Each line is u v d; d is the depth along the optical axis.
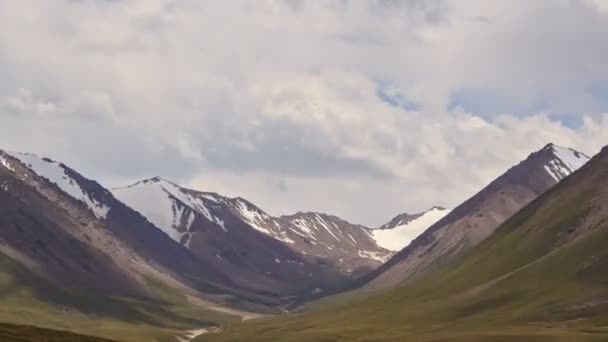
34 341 163.50
